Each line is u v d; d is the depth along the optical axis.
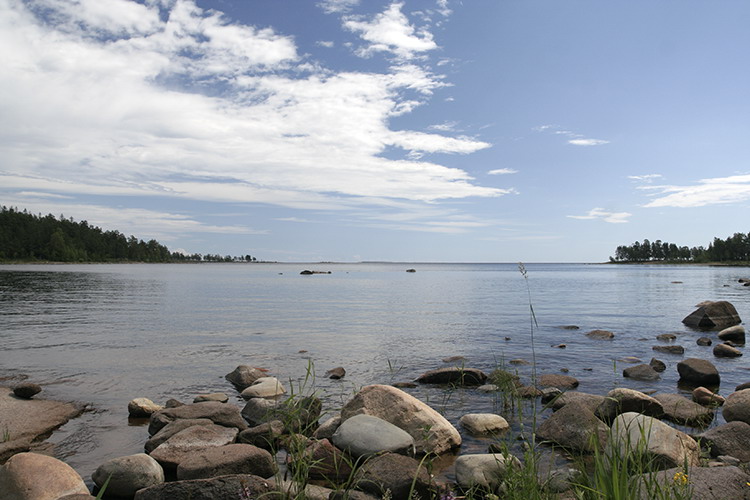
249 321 22.70
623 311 27.78
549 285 60.78
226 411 8.09
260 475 5.91
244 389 10.62
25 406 9.04
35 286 47.44
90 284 52.53
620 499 3.15
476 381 11.10
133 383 11.03
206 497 5.06
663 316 25.17
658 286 55.97
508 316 25.30
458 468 5.85
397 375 11.95
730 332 17.70
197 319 23.30
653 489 3.83
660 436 5.93
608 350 15.40
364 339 17.47
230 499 5.04
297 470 4.88
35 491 5.14
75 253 169.25
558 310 28.47
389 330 19.88
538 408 9.06
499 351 15.20
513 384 9.75
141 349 15.12
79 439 7.59
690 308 29.47
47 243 163.00
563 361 13.66
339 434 6.53
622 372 12.23
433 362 13.51
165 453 6.48
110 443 7.43
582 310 28.44
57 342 16.25
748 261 179.88
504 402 9.23
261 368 12.63
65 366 12.65
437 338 17.72
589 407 8.20
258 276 93.81
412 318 24.34
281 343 16.47
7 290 41.66
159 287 50.53
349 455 6.22
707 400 9.30
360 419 6.84
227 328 20.12
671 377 11.77
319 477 5.97
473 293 45.47
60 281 57.44
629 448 3.77
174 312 26.39
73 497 4.86
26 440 7.24
